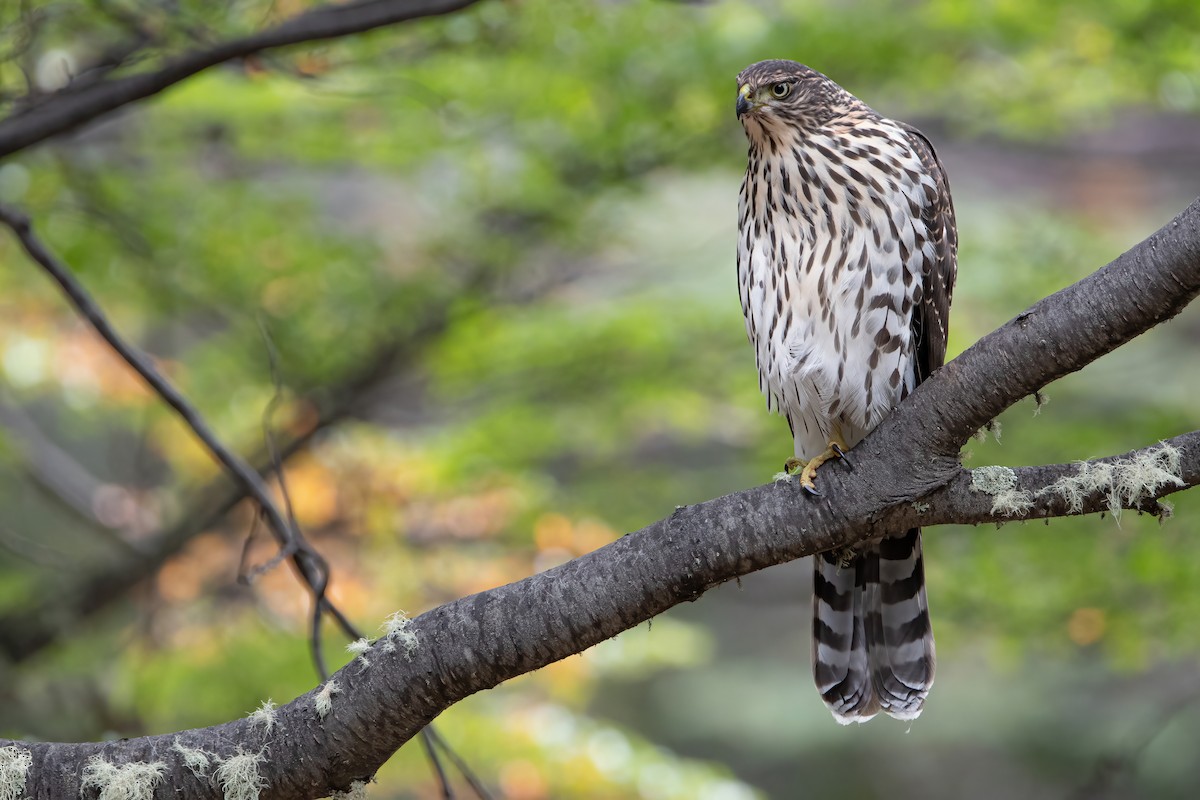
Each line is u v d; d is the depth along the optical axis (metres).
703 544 5.11
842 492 5.14
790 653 24.70
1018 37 10.97
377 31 8.98
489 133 11.80
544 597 5.07
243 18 8.87
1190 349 17.55
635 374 12.50
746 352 12.49
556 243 12.82
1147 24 10.43
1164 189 18.03
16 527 16.58
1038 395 5.26
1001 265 12.40
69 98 7.46
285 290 11.84
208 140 11.77
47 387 12.93
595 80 11.19
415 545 12.07
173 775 4.98
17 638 12.42
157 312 12.27
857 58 11.23
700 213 16.22
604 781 11.16
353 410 12.49
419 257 12.71
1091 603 10.97
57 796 4.93
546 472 14.66
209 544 12.24
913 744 22.97
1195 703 19.19
